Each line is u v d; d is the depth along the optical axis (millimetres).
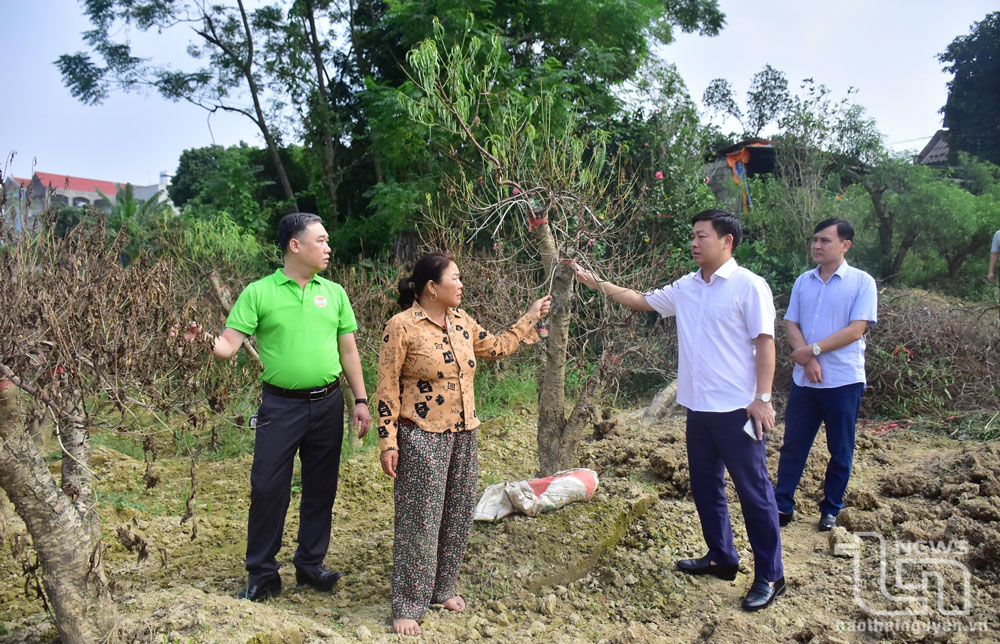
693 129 11086
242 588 3557
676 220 9859
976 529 3537
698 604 3309
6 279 2857
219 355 3256
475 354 3385
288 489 3441
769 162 13547
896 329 7145
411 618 3115
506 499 3844
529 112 4492
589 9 11570
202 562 4027
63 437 2725
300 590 3619
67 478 2666
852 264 10734
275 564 3496
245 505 5020
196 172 22781
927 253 10945
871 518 4004
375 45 15508
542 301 3631
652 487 4270
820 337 4207
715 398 3275
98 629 2537
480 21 11328
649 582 3479
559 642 2996
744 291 3236
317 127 15789
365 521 4676
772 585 3219
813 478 4957
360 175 16422
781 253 10180
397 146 11883
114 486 5070
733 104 21281
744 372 3252
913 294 8438
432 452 3078
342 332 3654
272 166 17906
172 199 23406
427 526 3098
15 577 3607
